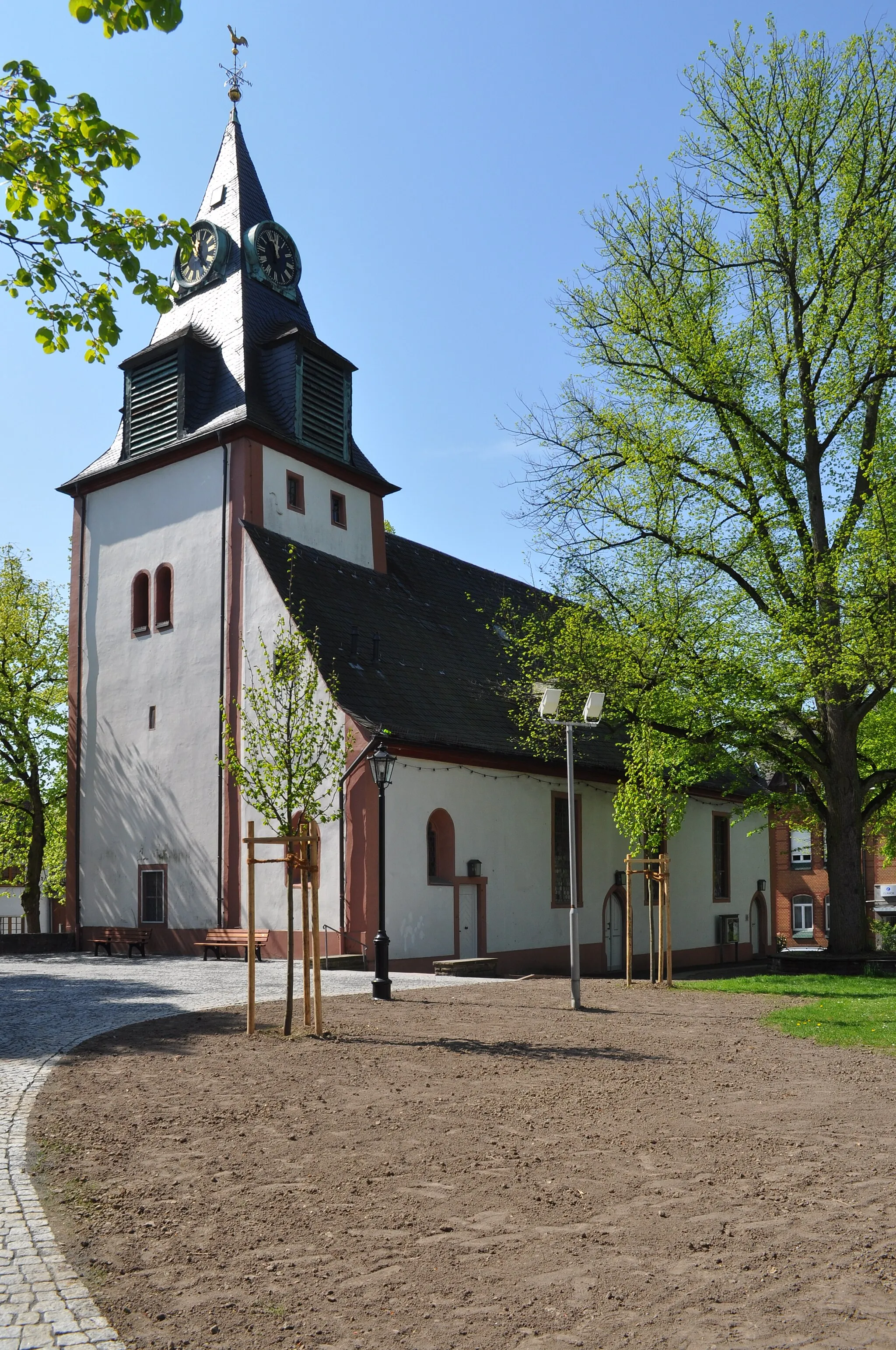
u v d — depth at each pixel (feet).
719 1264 18.10
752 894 137.39
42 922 144.56
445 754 81.82
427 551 115.55
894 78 71.20
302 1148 25.05
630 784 64.03
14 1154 24.11
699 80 74.54
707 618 73.92
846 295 71.82
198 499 88.48
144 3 21.24
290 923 41.73
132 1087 31.22
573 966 50.60
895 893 143.95
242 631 83.71
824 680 67.41
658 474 72.79
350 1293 17.03
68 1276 17.40
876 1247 18.81
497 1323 15.99
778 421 74.59
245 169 101.24
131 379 95.40
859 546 68.74
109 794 92.22
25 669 115.85
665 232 74.69
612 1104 29.66
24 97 23.81
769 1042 40.42
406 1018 46.03
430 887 79.66
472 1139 25.90
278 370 91.97
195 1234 19.52
